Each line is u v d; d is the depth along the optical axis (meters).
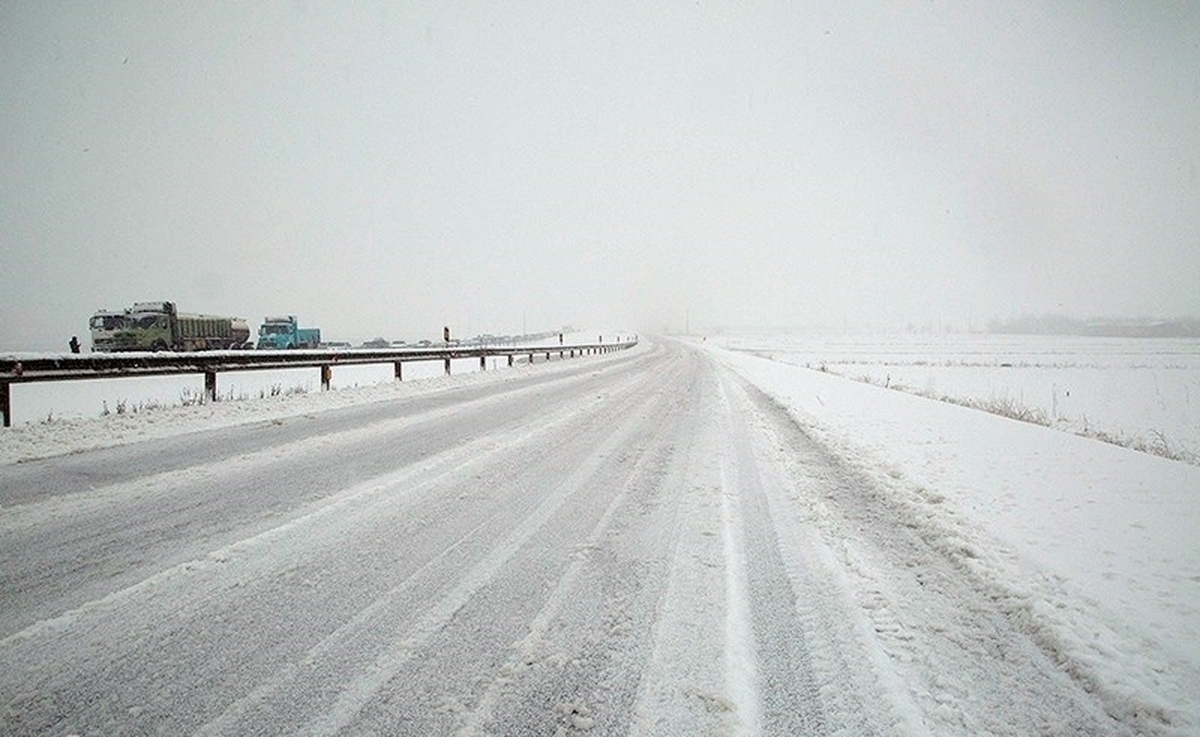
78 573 3.64
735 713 2.41
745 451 8.21
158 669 2.62
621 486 6.14
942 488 6.05
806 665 2.79
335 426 9.58
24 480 5.95
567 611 3.27
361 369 27.19
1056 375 32.81
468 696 2.47
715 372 25.30
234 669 2.63
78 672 2.58
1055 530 4.73
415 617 3.15
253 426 9.50
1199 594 3.57
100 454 7.26
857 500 5.82
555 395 15.13
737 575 3.86
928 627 3.23
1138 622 3.22
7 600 3.26
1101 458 7.63
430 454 7.51
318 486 5.86
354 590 3.47
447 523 4.79
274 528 4.56
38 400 14.01
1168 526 4.84
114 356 10.23
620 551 4.24
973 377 31.23
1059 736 2.35
